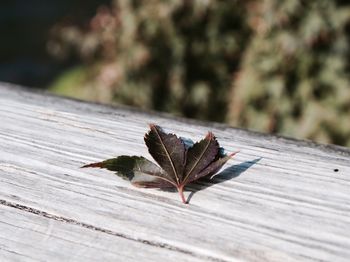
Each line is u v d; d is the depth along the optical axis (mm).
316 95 950
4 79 1905
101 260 257
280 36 955
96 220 273
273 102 975
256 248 254
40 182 296
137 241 262
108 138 325
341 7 920
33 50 2109
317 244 253
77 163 306
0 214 281
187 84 1127
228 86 1125
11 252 264
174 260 253
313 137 922
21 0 2545
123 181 291
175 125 340
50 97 384
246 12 1059
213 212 270
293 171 290
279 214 266
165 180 282
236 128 341
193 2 1062
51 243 266
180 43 1099
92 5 2162
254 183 283
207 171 282
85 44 1205
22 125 343
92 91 1184
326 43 933
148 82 1128
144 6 1100
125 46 1125
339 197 273
